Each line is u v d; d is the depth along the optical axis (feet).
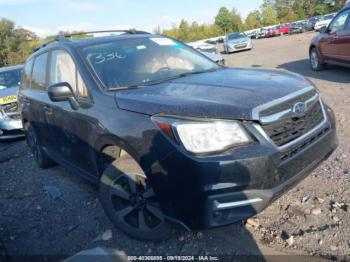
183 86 10.43
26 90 17.57
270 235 10.07
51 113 13.97
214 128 8.38
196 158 8.24
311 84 10.76
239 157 8.25
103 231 11.43
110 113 10.28
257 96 9.09
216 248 9.81
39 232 12.00
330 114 11.02
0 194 15.79
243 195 8.36
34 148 18.39
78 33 15.29
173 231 10.11
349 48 30.30
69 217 12.66
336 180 12.55
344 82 28.45
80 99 11.76
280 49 67.97
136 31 15.64
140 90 10.64
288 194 11.98
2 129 24.58
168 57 13.26
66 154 14.01
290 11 245.65
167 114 8.87
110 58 12.45
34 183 16.39
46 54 15.52
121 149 10.35
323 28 34.68
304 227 10.23
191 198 8.45
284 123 9.05
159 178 8.89
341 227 10.02
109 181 10.53
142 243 10.47
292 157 9.04
